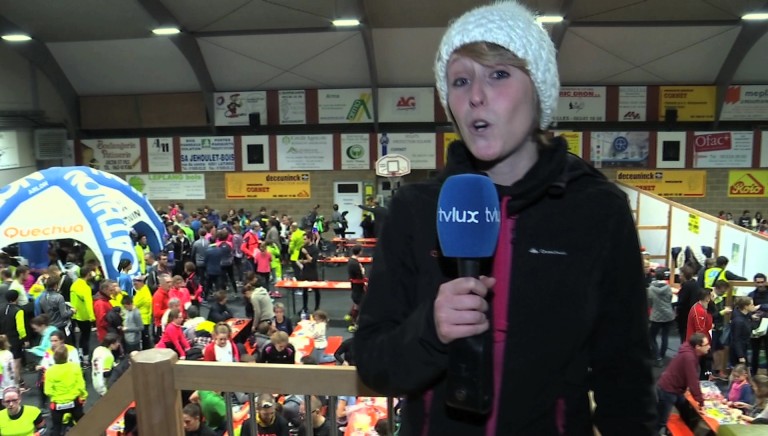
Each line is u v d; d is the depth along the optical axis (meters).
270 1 14.89
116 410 1.85
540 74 0.94
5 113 17.52
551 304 0.97
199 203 20.39
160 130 20.41
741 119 18.52
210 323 9.20
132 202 13.68
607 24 16.23
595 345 1.06
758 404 6.14
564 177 0.99
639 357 1.03
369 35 16.66
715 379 8.74
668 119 18.59
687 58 17.69
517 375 0.96
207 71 18.92
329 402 1.73
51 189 11.55
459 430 0.99
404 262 1.07
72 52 18.38
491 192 0.94
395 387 0.97
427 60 18.34
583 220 0.99
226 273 14.10
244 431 4.60
